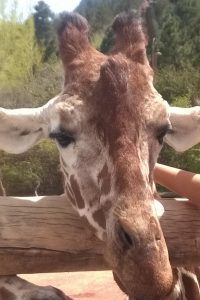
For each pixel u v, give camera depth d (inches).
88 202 52.9
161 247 45.7
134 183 47.2
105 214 50.2
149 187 48.8
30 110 60.6
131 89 51.6
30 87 354.3
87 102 52.5
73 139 53.4
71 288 126.6
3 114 59.4
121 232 46.3
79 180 53.2
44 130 59.7
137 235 45.0
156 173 66.0
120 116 49.0
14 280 56.6
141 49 54.9
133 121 49.3
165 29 390.0
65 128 53.4
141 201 46.6
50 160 295.6
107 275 135.6
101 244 57.1
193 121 61.7
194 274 65.2
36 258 56.3
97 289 125.3
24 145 61.8
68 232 56.7
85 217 54.3
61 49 57.2
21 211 56.3
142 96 52.0
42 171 297.9
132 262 45.4
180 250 58.4
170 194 74.3
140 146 50.0
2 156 297.6
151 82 53.8
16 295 54.6
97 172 51.7
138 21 56.5
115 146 48.6
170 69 351.9
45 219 56.6
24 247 55.8
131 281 45.7
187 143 63.9
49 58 422.0
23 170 299.6
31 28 443.2
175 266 59.6
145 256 44.8
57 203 57.4
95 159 51.9
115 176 48.0
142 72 53.5
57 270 57.7
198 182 59.2
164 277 44.8
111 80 49.3
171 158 265.6
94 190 52.2
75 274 137.4
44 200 57.4
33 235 56.0
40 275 137.8
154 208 47.4
